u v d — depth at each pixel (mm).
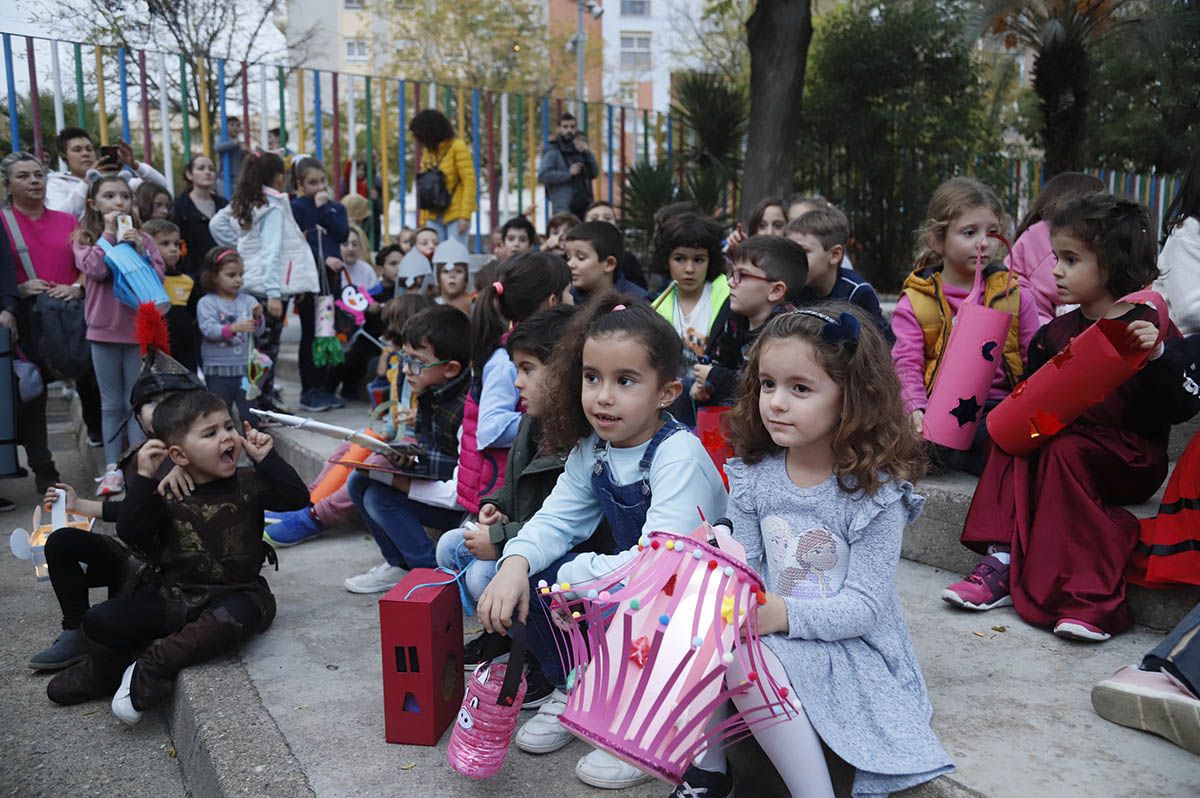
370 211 8234
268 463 2961
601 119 9305
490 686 2021
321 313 5668
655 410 2188
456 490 3232
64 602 3088
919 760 1837
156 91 9016
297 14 25875
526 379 2592
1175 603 2537
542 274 3125
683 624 1680
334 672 2760
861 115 11891
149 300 4766
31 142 7711
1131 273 2648
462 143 7148
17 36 6664
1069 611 2576
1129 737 2012
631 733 1655
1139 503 2887
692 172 9469
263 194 5586
